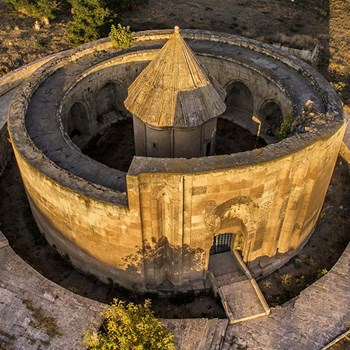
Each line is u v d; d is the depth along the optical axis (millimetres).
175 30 29281
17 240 34844
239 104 47031
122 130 46156
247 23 67500
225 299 28859
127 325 23297
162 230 27156
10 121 32406
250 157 24578
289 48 56250
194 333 27156
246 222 27953
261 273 31469
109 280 31266
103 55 42812
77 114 43156
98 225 27453
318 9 72000
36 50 58906
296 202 28344
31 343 26781
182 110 29578
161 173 23328
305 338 27188
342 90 52188
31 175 28891
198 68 30156
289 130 33344
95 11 54750
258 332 27562
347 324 27859
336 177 40688
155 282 30125
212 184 24344
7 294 29125
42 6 63188
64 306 28578
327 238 35062
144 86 30484
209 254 30422
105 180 29281
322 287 29891
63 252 32656
